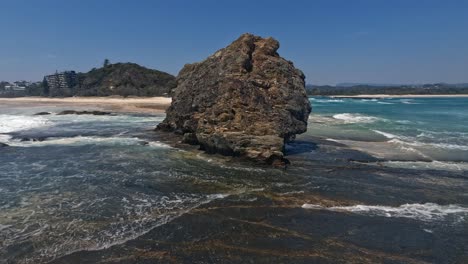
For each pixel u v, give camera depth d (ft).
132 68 395.34
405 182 47.55
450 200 40.37
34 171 50.98
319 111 201.16
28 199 38.81
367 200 39.83
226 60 74.90
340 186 44.88
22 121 115.55
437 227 32.58
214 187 43.57
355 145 76.33
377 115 169.89
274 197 40.04
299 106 70.74
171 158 59.57
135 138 80.43
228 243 28.55
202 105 70.69
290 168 54.03
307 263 25.70
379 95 614.75
